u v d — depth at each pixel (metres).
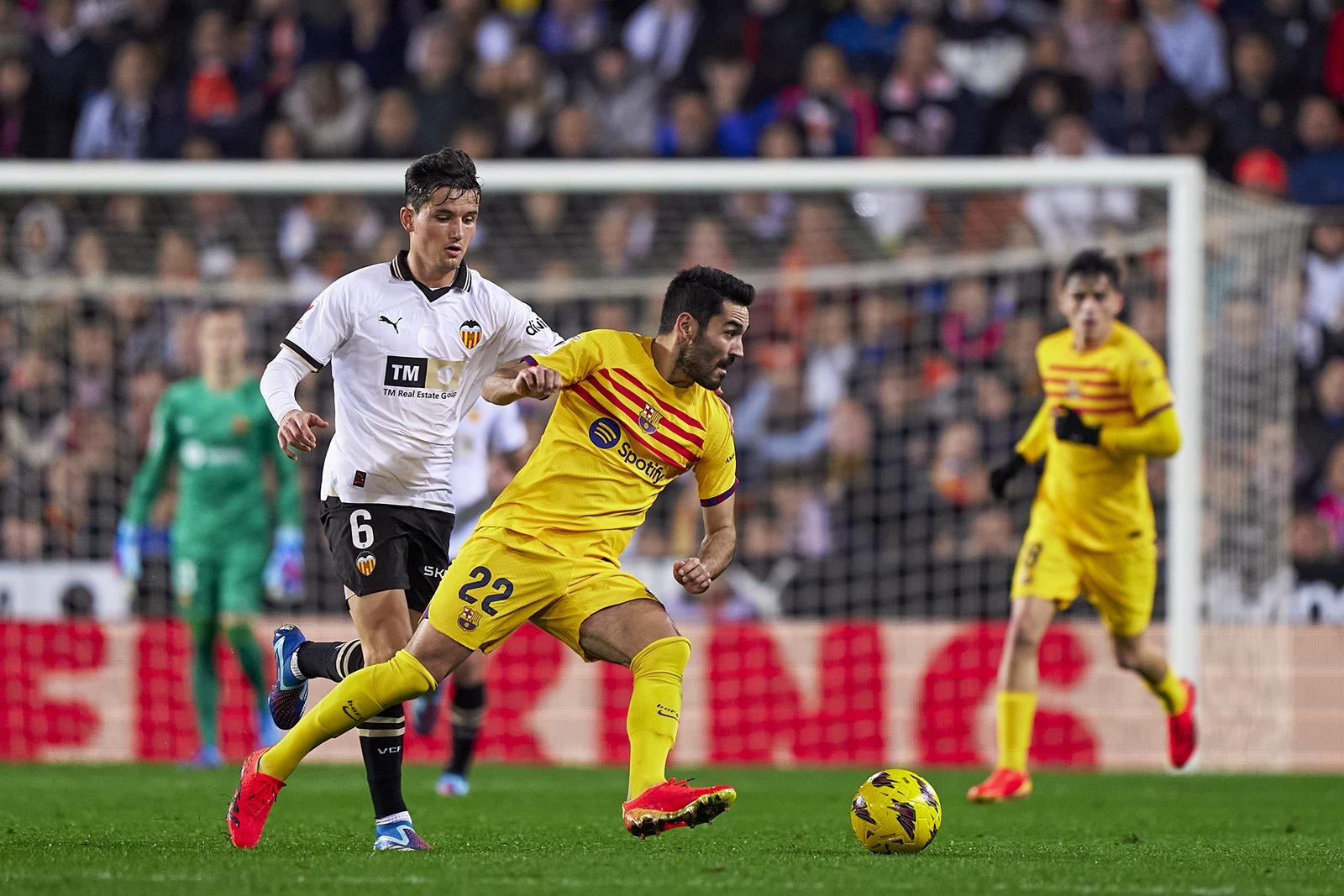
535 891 14.73
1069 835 22.81
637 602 18.23
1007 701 28.52
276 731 37.81
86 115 57.72
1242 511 41.75
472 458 30.02
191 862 16.81
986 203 52.69
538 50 57.09
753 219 53.03
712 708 41.72
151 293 48.97
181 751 41.84
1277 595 41.22
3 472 48.78
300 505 37.75
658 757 17.73
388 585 18.73
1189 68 56.72
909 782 19.02
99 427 49.12
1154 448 27.38
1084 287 27.62
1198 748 39.28
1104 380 27.64
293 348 18.61
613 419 18.27
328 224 53.81
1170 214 37.94
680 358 18.09
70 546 48.09
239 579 37.19
